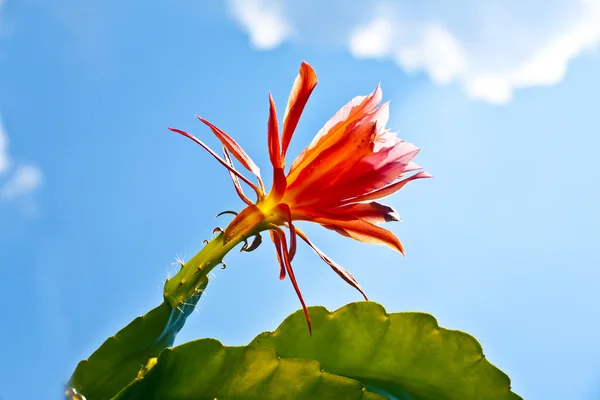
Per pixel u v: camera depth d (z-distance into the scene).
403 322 0.43
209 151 0.44
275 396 0.41
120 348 0.43
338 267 0.44
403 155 0.45
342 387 0.41
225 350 0.41
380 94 0.46
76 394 0.41
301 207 0.45
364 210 0.46
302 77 0.45
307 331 0.43
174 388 0.41
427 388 0.43
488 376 0.43
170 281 0.43
